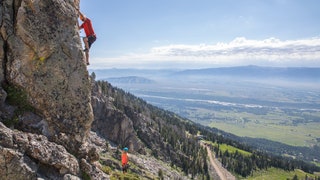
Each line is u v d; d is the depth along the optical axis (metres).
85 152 21.75
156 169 141.38
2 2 20.16
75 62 21.53
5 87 19.91
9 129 17.95
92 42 25.11
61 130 20.88
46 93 20.45
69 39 21.39
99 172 22.31
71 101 21.22
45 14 20.55
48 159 18.55
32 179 17.50
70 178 19.16
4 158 16.86
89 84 22.16
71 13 21.64
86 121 21.84
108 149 107.44
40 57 20.30
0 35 19.84
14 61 19.92
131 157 133.75
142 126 199.50
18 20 19.89
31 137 18.64
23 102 19.95
